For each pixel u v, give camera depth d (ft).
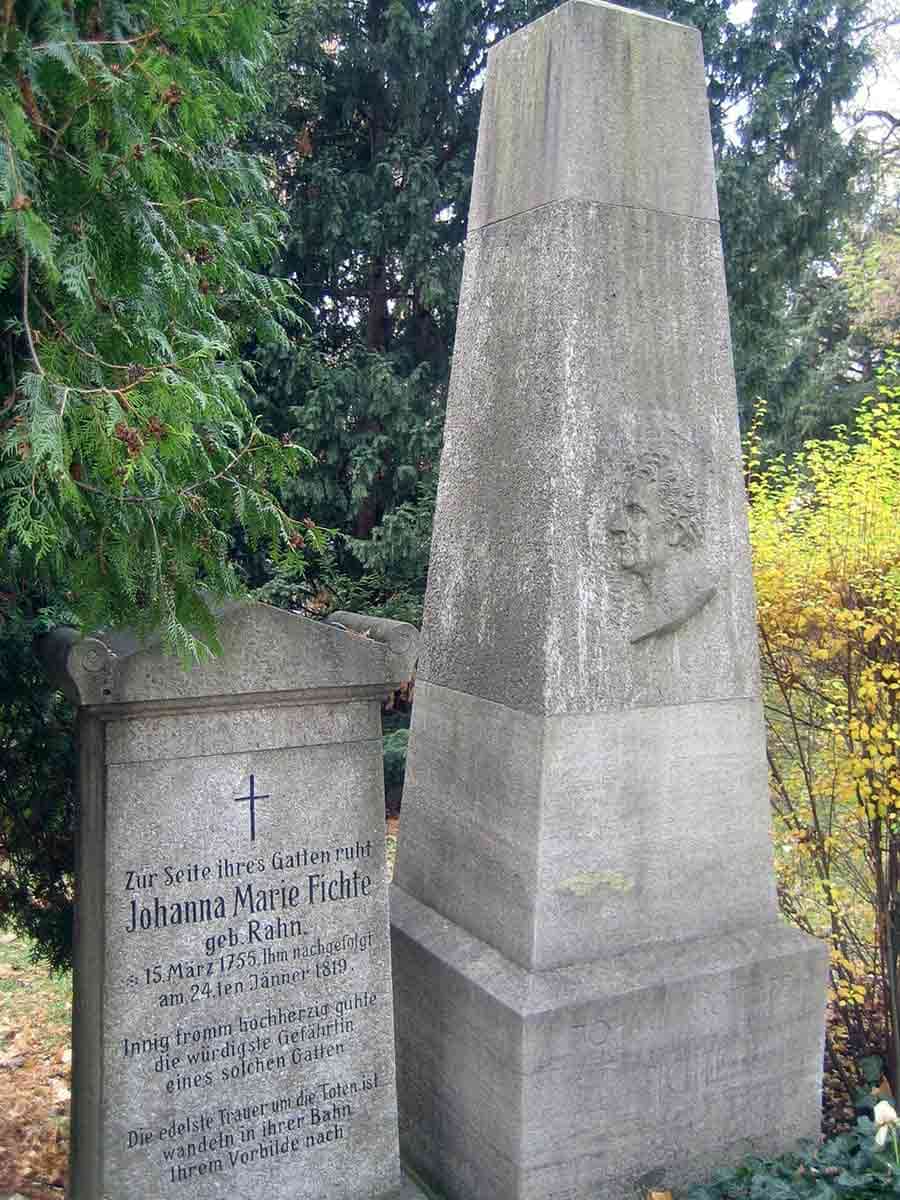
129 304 8.54
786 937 12.83
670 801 12.36
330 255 32.50
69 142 7.49
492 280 13.21
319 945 11.25
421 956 12.89
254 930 10.93
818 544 16.01
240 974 10.90
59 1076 15.89
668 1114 11.98
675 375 12.41
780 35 33.65
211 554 8.90
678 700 12.39
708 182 12.71
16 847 14.56
